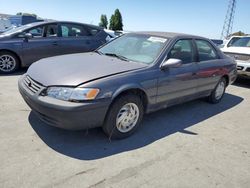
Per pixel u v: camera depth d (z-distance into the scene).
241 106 5.82
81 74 3.35
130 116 3.70
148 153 3.37
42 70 3.63
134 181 2.77
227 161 3.36
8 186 2.52
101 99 3.21
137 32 4.89
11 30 7.28
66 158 3.08
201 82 4.96
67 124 3.14
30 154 3.09
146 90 3.76
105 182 2.71
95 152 3.27
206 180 2.92
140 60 4.08
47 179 2.67
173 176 2.93
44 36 7.30
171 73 4.14
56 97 3.14
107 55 4.43
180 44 4.49
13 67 7.02
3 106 4.46
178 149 3.54
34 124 3.85
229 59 5.92
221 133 4.22
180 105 5.46
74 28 7.83
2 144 3.24
